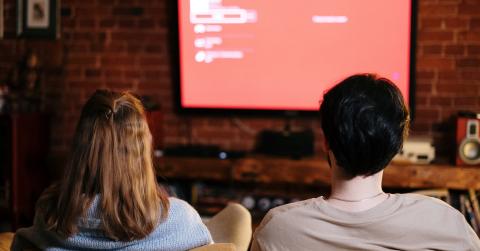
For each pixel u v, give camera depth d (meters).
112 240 1.59
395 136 1.32
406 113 1.36
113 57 4.17
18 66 4.21
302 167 3.60
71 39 4.21
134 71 4.16
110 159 1.58
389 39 3.64
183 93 3.94
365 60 3.70
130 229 1.57
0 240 2.02
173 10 3.83
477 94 3.77
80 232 1.60
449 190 3.66
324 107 1.36
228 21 3.79
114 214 1.56
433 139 3.83
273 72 3.81
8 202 3.90
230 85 3.88
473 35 3.74
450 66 3.78
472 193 3.50
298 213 1.36
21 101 4.13
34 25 4.22
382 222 1.31
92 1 4.16
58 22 4.20
